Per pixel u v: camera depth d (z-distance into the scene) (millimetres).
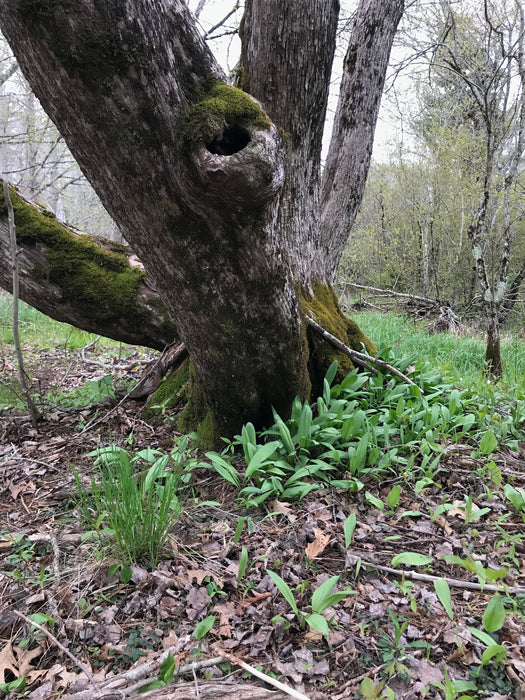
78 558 2213
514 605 1834
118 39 1893
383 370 4098
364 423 3080
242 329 2809
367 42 4766
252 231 2402
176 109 2092
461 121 12594
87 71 1944
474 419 3439
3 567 2184
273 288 2693
